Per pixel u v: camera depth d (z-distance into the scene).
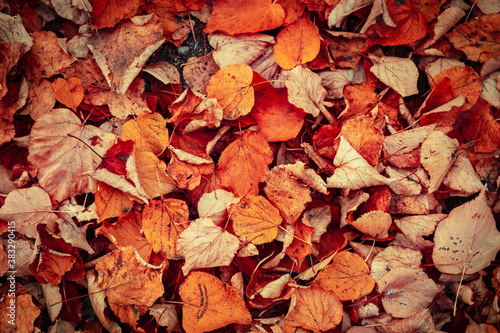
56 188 0.67
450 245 0.67
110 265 0.65
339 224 0.68
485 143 0.70
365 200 0.66
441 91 0.70
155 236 0.66
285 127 0.68
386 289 0.67
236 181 0.68
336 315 0.65
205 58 0.70
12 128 0.67
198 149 0.69
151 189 0.67
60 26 0.69
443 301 0.68
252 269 0.67
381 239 0.68
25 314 0.65
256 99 0.69
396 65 0.70
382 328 0.67
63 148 0.67
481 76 0.70
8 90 0.67
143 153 0.66
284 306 0.68
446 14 0.70
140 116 0.67
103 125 0.68
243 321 0.65
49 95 0.68
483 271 0.69
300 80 0.67
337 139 0.67
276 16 0.68
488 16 0.70
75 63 0.67
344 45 0.70
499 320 0.67
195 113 0.67
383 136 0.67
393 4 0.69
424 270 0.69
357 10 0.70
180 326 0.67
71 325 0.66
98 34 0.68
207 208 0.66
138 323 0.66
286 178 0.66
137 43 0.68
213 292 0.65
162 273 0.66
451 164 0.68
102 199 0.66
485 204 0.67
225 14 0.69
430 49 0.71
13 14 0.67
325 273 0.67
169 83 0.69
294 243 0.67
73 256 0.65
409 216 0.68
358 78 0.71
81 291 0.67
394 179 0.66
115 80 0.67
